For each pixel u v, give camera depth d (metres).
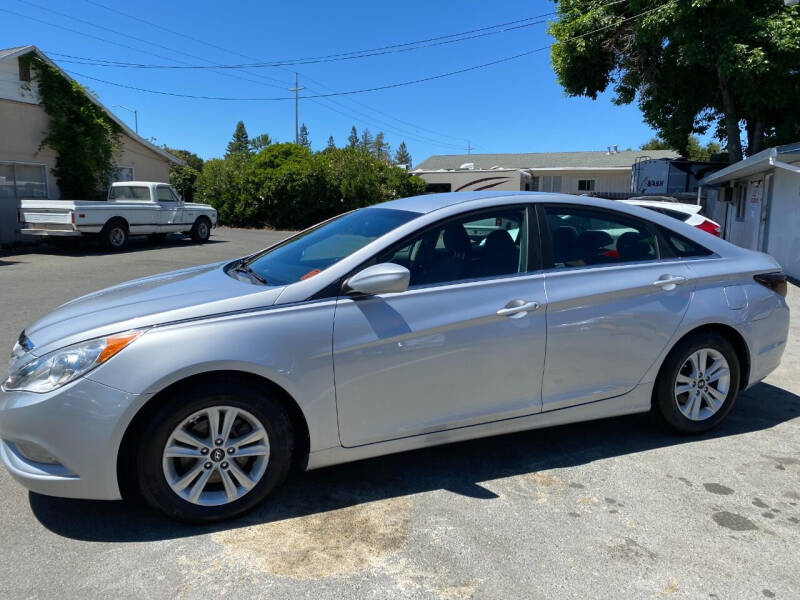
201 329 2.80
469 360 3.27
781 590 2.50
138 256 15.00
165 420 2.72
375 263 3.19
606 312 3.59
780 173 12.26
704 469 3.57
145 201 17.67
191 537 2.80
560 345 3.48
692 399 3.97
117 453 2.71
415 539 2.81
